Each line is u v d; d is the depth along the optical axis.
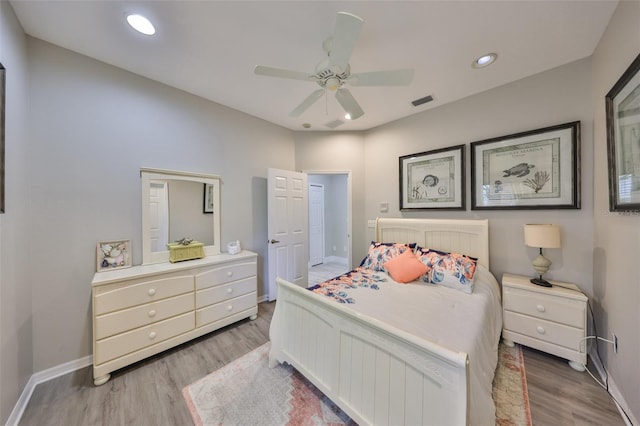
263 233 3.44
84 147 2.02
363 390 1.29
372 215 3.70
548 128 2.20
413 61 2.06
